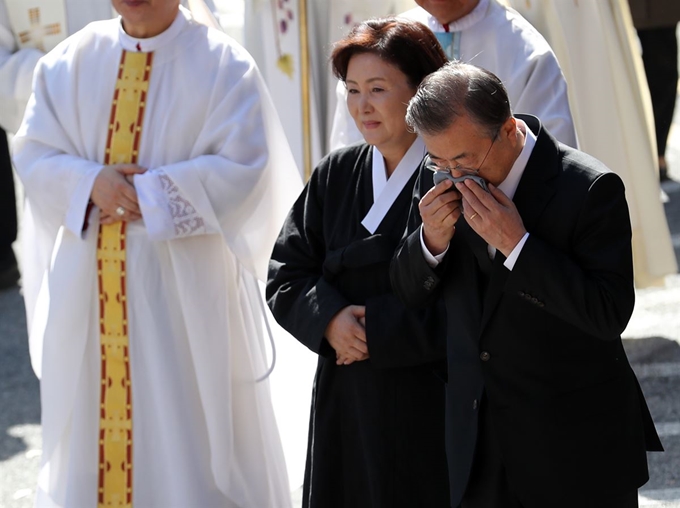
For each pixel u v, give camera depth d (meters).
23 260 17.27
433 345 12.80
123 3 15.61
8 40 22.00
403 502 13.11
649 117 23.77
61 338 15.91
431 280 11.66
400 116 12.96
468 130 10.47
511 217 10.74
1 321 27.53
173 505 15.98
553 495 11.34
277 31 23.25
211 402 15.85
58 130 16.11
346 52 13.18
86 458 16.09
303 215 13.95
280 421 17.64
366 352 12.95
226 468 15.93
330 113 23.55
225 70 16.03
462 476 11.62
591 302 10.73
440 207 11.05
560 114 17.14
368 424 13.12
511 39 17.47
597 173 10.98
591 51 22.52
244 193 15.79
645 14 32.16
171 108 15.85
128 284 15.77
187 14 16.28
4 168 29.58
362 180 13.48
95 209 15.74
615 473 11.40
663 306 25.59
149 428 16.00
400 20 13.18
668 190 33.88
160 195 15.41
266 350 17.20
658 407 20.41
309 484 13.70
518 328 11.25
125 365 15.91
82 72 16.09
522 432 11.38
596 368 11.39
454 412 11.73
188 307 15.79
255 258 16.16
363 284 13.27
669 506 16.98
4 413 22.38
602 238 10.93
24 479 19.58
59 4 21.73
